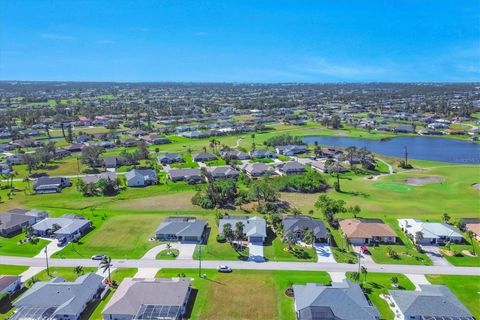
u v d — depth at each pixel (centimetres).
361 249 8862
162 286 6844
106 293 7138
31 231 9738
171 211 11612
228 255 8631
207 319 6328
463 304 6706
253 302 6800
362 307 6347
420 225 9756
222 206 11944
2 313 6600
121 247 9031
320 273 7838
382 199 12862
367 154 18750
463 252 8806
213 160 18762
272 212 11325
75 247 9056
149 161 18488
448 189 14100
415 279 7625
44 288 6831
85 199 12912
